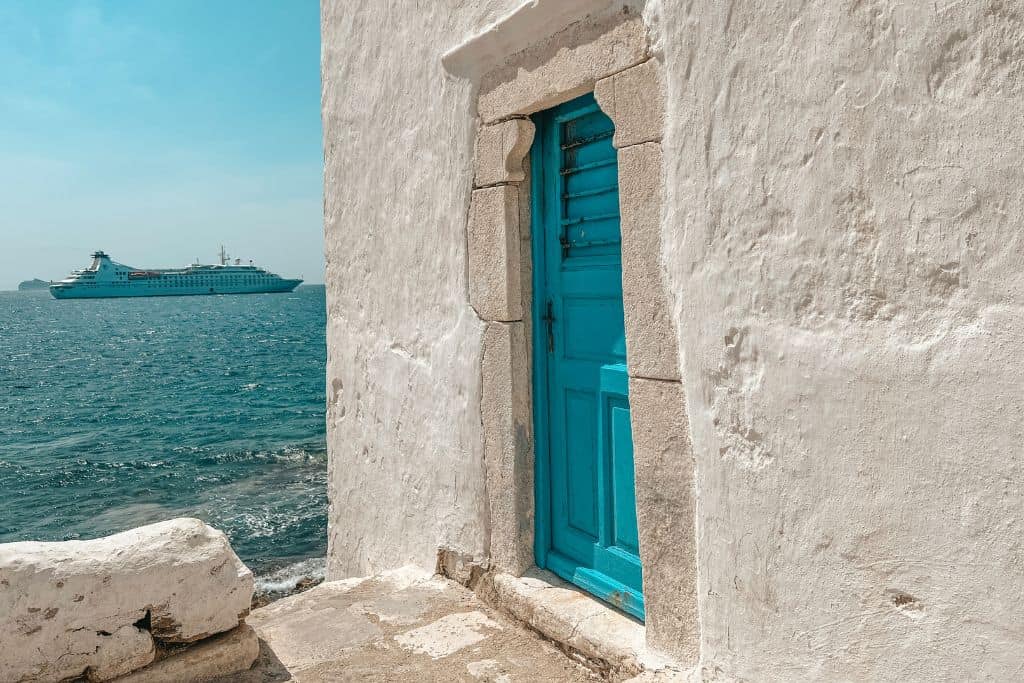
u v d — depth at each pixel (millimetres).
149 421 20578
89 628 2354
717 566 2123
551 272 3033
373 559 4168
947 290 1568
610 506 2793
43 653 2295
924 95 1588
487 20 3053
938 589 1601
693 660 2252
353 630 2992
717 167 2061
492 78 3062
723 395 2076
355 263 4242
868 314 1718
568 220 2930
